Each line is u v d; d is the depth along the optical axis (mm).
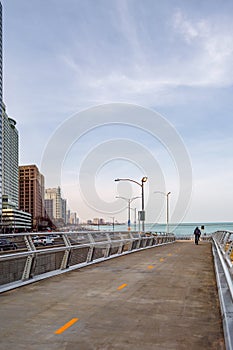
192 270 14641
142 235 31781
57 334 6188
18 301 8688
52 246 14758
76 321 6969
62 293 9641
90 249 16969
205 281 11703
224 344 5668
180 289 10242
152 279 12117
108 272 13938
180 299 8906
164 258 20375
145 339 5922
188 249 30078
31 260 11250
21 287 10555
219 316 7312
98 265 16500
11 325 6719
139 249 28125
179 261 18547
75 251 16156
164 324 6766
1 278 10336
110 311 7727
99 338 5980
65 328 6523
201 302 8562
